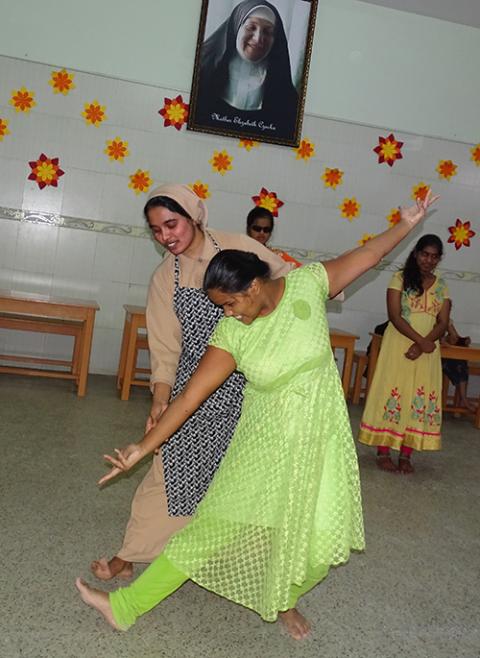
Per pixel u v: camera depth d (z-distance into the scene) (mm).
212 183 5672
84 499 3082
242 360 1862
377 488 3725
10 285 5469
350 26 5727
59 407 4602
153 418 2170
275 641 2143
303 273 1921
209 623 2211
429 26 5879
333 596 2471
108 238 5566
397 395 4027
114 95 5418
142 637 2082
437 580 2686
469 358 5352
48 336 5590
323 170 5859
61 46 5289
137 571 2492
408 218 2105
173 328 2223
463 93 6035
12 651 1924
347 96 5820
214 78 5484
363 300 6078
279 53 5559
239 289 1751
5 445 3688
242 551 1910
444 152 6078
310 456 1876
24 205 5406
